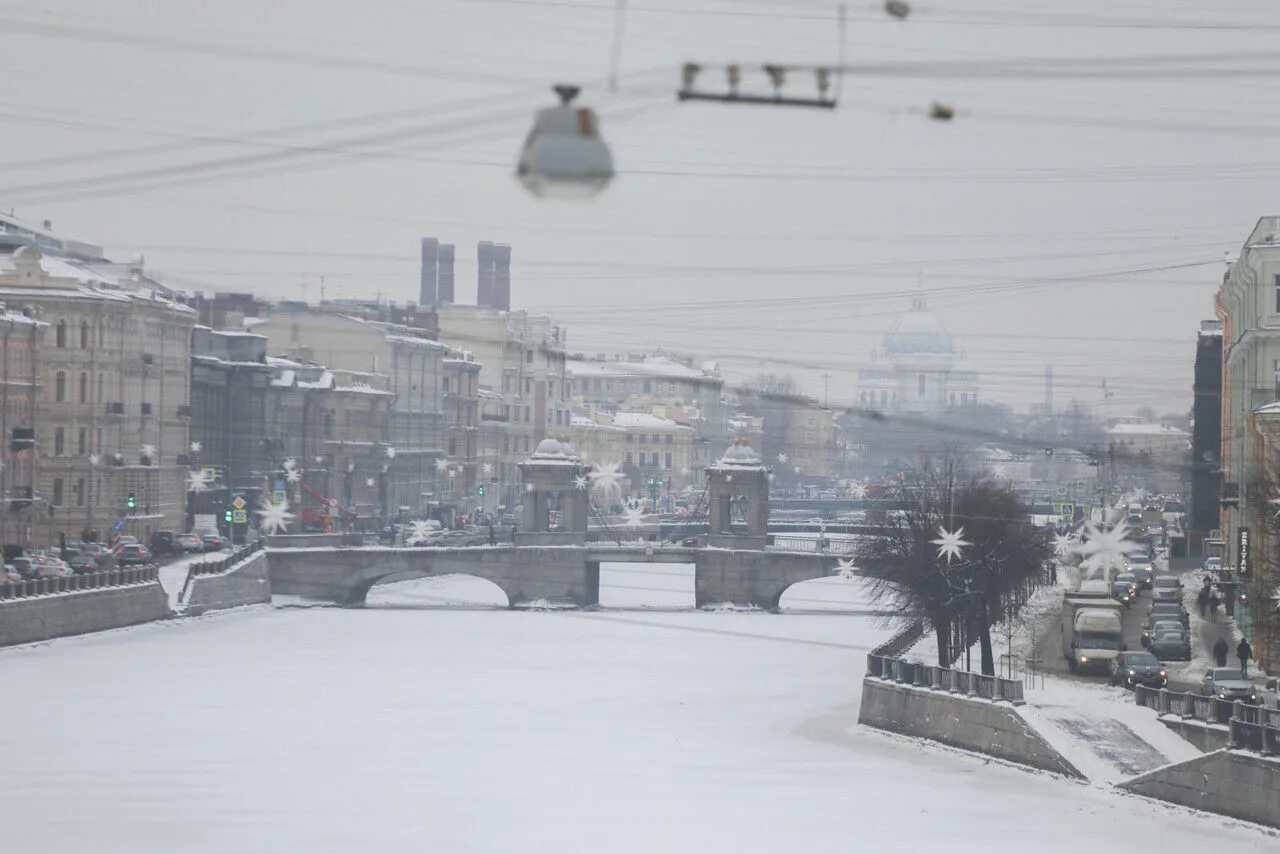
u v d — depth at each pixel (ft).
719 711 581.94
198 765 477.77
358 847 392.47
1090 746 454.81
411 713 571.69
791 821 413.59
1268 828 386.32
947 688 507.71
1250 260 602.03
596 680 652.48
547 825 411.75
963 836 396.37
